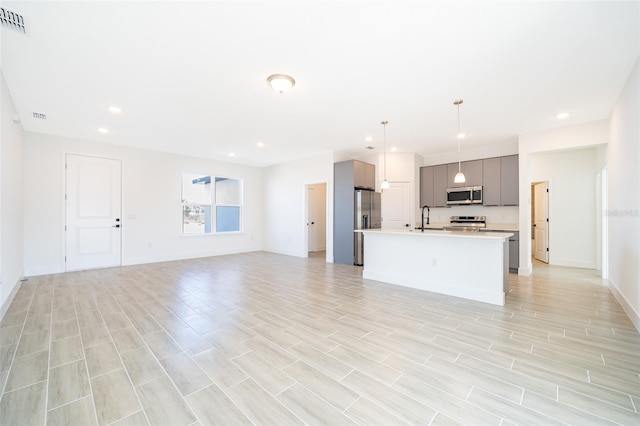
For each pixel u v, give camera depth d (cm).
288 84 273
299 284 416
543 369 187
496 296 324
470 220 589
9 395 161
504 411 148
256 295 359
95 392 164
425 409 150
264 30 204
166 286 399
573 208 550
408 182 618
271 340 232
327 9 182
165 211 607
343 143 537
